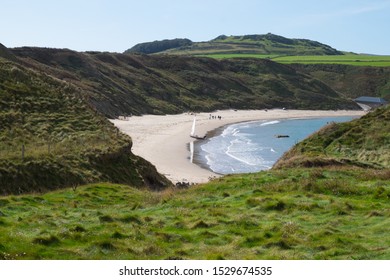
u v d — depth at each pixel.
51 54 143.25
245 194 23.73
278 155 85.44
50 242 15.79
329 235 16.31
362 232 16.66
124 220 19.61
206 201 23.44
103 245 15.58
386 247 14.68
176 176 58.50
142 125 108.44
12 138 43.44
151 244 16.03
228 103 178.50
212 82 192.00
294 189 24.34
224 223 18.67
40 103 54.66
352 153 41.44
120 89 142.00
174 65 198.12
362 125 46.62
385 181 24.95
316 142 46.25
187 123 123.12
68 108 56.62
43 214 20.94
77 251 15.09
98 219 19.75
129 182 42.62
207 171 64.81
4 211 21.77
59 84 64.94
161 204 23.92
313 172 27.83
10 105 51.03
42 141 44.50
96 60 160.12
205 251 15.42
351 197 22.45
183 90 173.50
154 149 78.38
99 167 41.62
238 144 96.56
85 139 47.38
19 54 135.75
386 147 40.69
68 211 22.38
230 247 15.79
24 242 15.43
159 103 148.25
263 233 16.72
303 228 17.53
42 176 35.97
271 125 138.50
